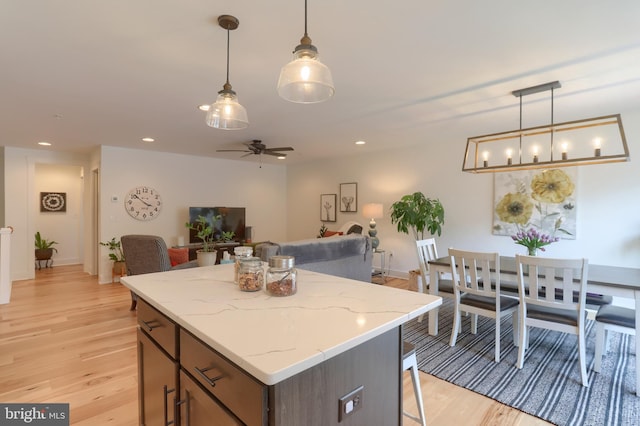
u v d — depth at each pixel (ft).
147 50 7.17
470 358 9.23
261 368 2.71
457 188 16.29
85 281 18.51
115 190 18.28
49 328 11.35
